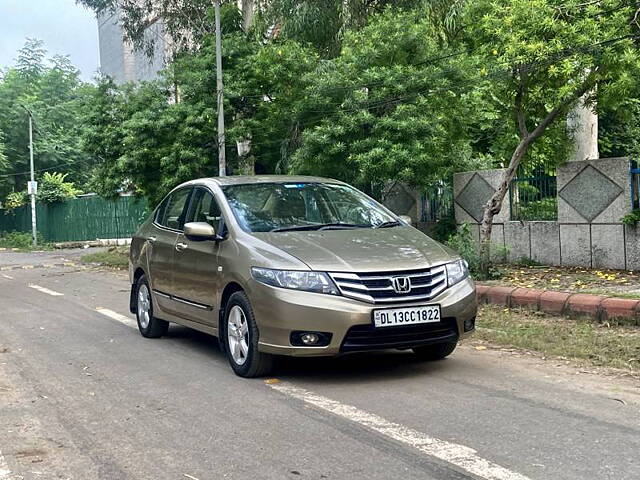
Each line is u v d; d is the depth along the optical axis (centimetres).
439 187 1508
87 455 461
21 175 4062
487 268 1175
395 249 624
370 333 578
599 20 962
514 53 1001
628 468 404
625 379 611
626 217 1177
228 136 1673
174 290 775
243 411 541
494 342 776
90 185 2241
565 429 475
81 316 1087
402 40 1400
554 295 912
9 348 840
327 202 734
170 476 418
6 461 454
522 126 1170
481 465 414
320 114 1421
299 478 405
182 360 735
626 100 1168
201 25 2330
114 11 2594
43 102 4219
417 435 470
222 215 699
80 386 642
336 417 516
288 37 1838
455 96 1366
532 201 1345
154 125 1738
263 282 599
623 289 984
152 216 894
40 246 3450
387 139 1276
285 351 587
